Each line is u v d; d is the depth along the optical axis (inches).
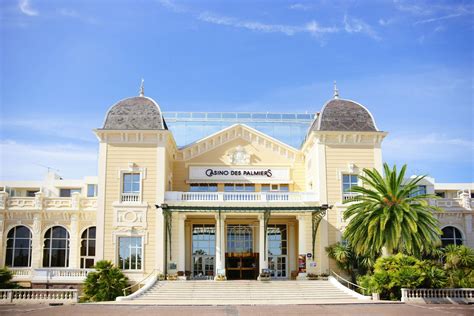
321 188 1628.9
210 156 1820.9
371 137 1669.5
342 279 1499.8
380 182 1393.9
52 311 1042.7
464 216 1750.7
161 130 1625.2
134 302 1253.1
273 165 1825.8
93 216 1732.3
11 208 1701.5
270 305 1190.3
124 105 1689.2
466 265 1366.9
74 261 1686.8
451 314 985.5
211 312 1032.8
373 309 1080.2
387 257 1334.9
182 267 1571.1
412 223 1268.5
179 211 1555.1
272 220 1770.4
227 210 1536.7
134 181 1621.6
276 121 2149.4
